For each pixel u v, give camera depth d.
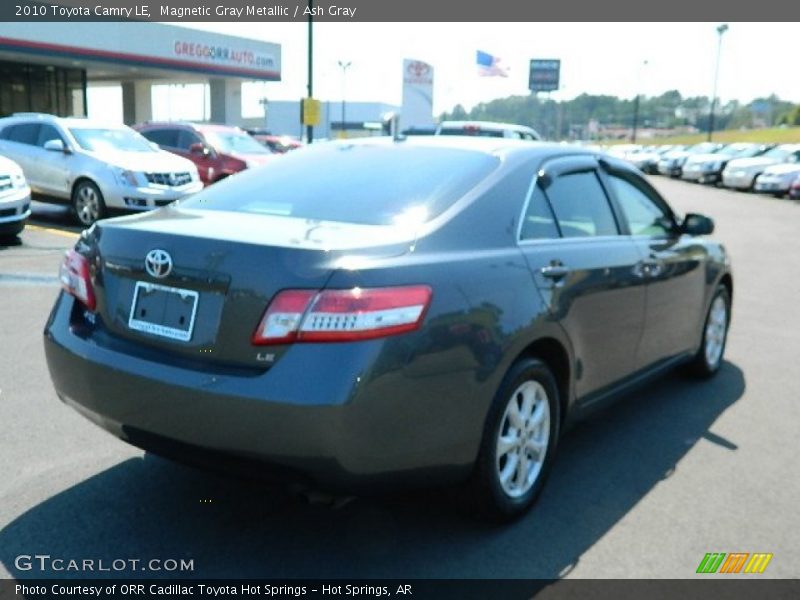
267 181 3.84
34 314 6.68
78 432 4.22
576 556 3.15
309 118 22.33
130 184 11.85
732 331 7.19
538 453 3.48
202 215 3.42
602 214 4.13
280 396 2.62
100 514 3.38
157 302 2.97
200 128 16.23
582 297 3.62
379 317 2.70
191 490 3.62
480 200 3.37
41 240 10.57
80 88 33.09
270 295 2.72
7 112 30.36
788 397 5.26
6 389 4.83
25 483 3.63
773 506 3.65
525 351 3.39
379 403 2.69
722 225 17.39
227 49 34.84
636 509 3.58
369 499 3.57
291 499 3.56
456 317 2.92
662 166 40.28
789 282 10.00
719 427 4.66
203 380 2.74
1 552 3.07
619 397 4.22
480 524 3.37
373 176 3.63
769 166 29.22
